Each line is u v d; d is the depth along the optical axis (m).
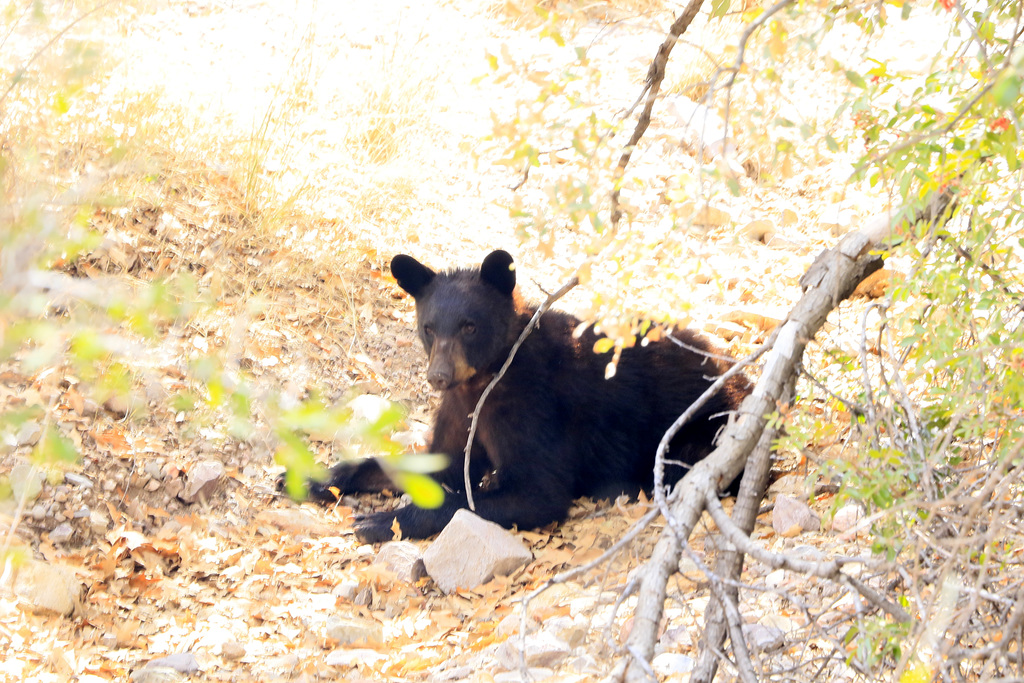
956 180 4.85
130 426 8.95
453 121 16.38
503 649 6.44
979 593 3.83
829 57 4.31
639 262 4.86
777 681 4.72
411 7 20.02
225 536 8.35
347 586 7.75
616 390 9.62
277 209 12.63
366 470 9.76
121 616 7.11
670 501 4.69
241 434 2.59
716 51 16.20
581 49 4.84
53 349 2.56
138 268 10.77
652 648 3.96
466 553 7.89
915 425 4.97
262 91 15.56
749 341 11.78
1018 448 3.80
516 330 9.32
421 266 9.57
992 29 4.75
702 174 4.15
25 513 7.65
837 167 15.51
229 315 10.55
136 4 10.94
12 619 6.52
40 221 2.93
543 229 4.89
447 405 9.76
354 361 11.10
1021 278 6.10
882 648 4.25
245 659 6.64
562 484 9.32
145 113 12.58
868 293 12.05
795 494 8.48
